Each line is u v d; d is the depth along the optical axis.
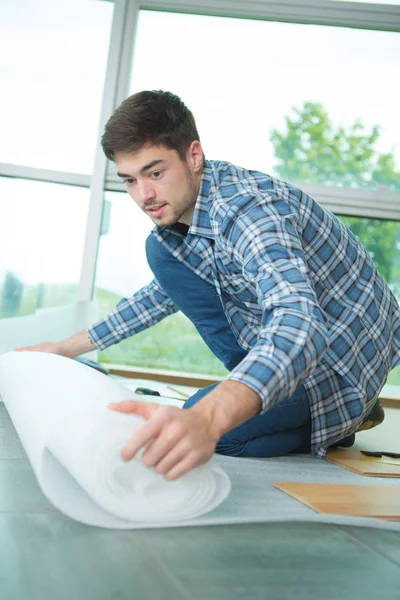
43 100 3.88
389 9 3.92
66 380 1.13
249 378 0.85
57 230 3.88
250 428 1.56
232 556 0.75
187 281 1.66
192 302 1.68
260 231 1.07
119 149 1.24
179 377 3.77
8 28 3.88
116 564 0.69
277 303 0.95
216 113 3.95
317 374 1.54
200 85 3.95
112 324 1.87
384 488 1.24
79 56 3.91
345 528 0.93
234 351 1.68
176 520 0.87
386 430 2.60
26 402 1.13
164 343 3.94
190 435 0.78
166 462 0.78
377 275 1.58
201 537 0.82
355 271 1.49
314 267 1.41
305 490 1.14
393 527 0.95
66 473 0.98
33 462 0.89
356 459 1.65
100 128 3.89
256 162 3.96
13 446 1.38
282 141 3.97
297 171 3.98
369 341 1.51
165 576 0.67
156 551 0.75
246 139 3.96
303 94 3.97
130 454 0.78
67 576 0.64
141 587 0.63
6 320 3.08
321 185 3.97
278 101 3.96
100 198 3.82
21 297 3.86
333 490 1.16
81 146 3.90
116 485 0.83
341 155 3.99
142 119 1.22
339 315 1.47
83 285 3.81
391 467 1.58
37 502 0.93
